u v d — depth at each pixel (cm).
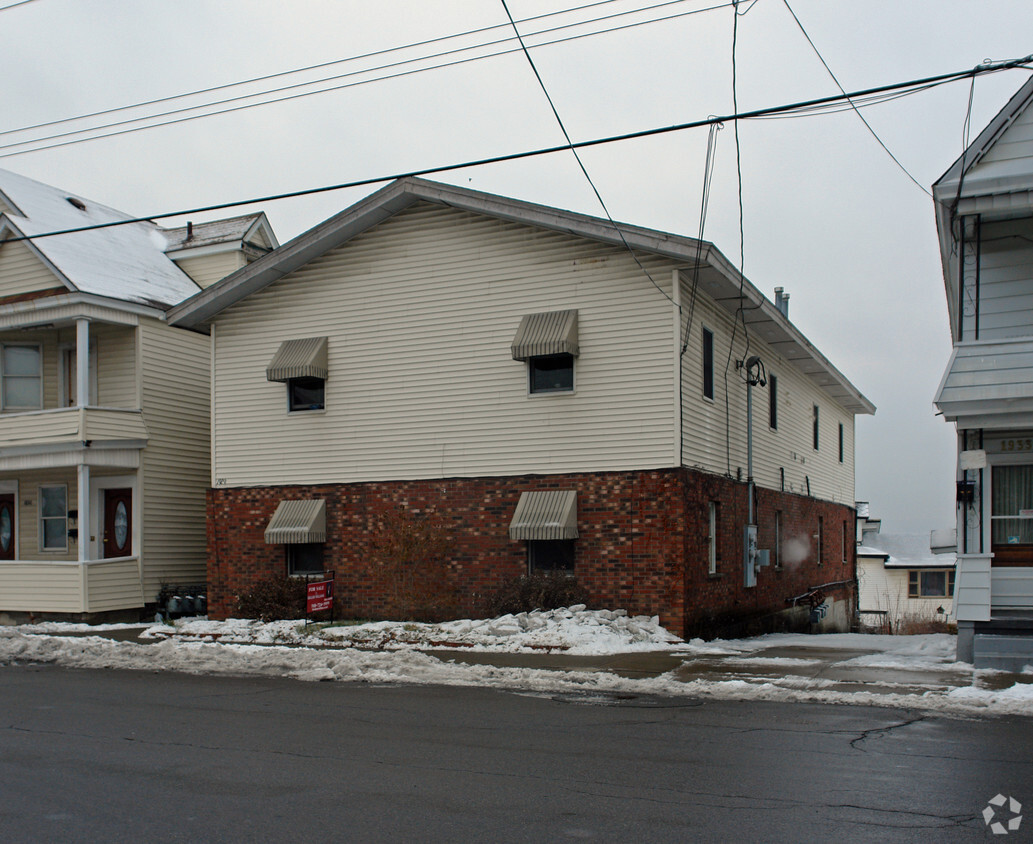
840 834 579
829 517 3041
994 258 1455
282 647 1653
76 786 708
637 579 1708
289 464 2066
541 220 1797
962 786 689
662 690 1166
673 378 1716
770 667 1359
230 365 2152
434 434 1922
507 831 589
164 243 2925
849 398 3194
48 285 2336
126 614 2284
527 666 1382
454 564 1875
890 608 4322
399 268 1989
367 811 634
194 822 614
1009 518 1441
